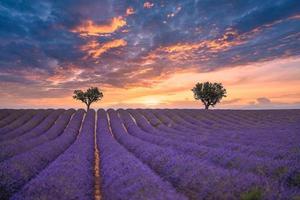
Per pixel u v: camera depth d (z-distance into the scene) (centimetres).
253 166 979
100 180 1134
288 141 1645
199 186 823
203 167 942
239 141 1791
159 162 1202
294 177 800
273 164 939
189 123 3791
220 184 746
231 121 3875
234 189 694
